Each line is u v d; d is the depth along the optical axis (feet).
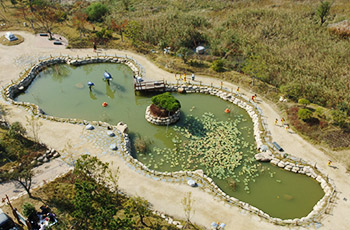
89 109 159.53
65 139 133.28
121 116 154.81
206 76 181.47
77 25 230.68
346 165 123.03
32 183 110.01
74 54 204.74
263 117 148.87
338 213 104.94
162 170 123.95
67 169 117.08
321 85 157.89
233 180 119.03
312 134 135.95
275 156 127.95
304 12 240.94
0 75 180.75
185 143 136.67
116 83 180.75
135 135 142.61
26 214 90.38
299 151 130.31
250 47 196.65
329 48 187.01
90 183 96.73
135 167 120.88
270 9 250.37
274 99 159.94
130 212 93.25
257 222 101.14
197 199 108.37
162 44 204.64
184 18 236.84
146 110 153.38
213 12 265.54
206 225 99.14
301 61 178.09
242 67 182.70
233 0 282.77
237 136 142.00
